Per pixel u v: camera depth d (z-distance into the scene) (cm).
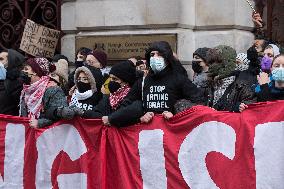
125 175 721
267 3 1020
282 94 662
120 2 990
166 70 705
